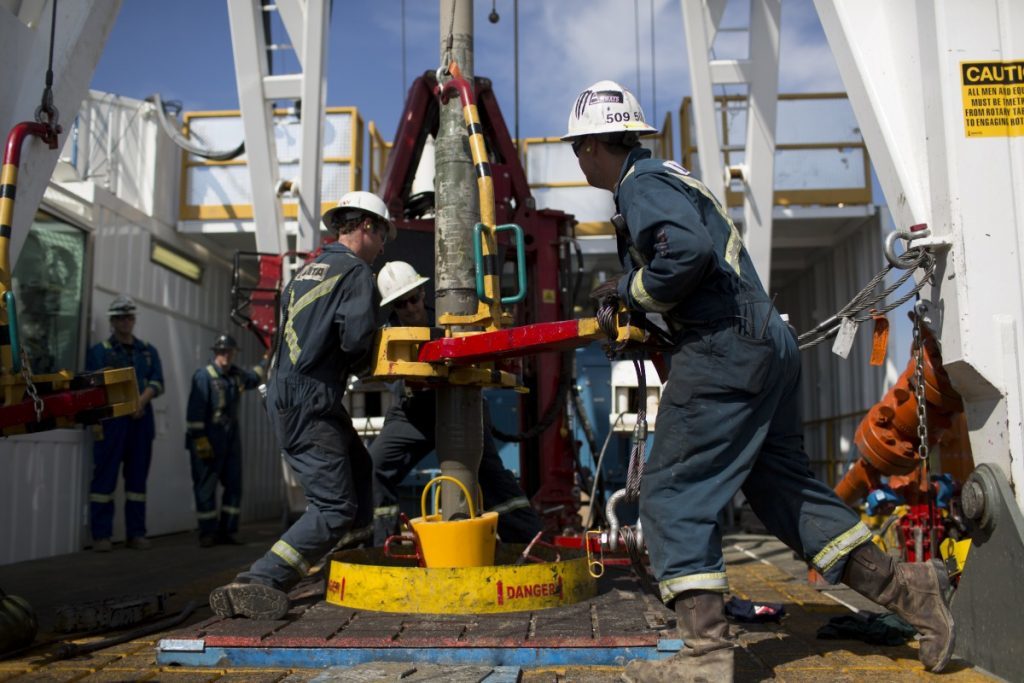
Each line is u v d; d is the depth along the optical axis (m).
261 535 9.33
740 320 2.53
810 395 12.28
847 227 10.28
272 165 7.30
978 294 2.87
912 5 3.22
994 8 2.97
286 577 3.46
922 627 2.71
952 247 2.91
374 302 3.58
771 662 2.91
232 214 9.58
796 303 12.94
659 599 3.67
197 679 2.73
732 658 2.42
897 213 3.26
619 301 2.79
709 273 2.56
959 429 4.61
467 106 3.79
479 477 4.56
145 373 7.91
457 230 4.00
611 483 6.19
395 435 4.77
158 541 8.57
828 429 11.34
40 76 3.62
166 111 8.95
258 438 12.05
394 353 3.61
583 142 2.90
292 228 9.56
